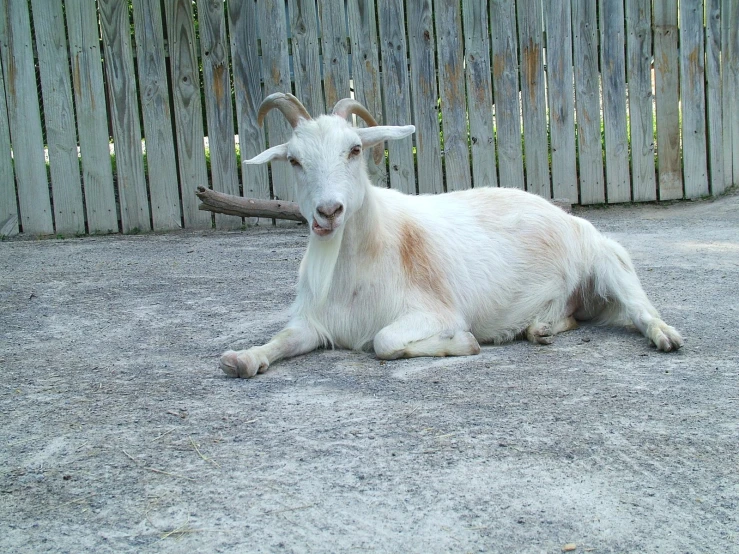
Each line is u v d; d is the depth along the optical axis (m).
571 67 5.43
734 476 1.88
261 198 5.34
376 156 3.42
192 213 5.34
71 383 2.74
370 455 2.03
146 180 5.44
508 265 3.40
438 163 5.44
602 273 3.47
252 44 5.24
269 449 2.10
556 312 3.47
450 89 5.38
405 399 2.46
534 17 5.36
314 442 2.13
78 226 5.25
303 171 2.87
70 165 5.21
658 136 5.58
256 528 1.70
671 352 2.97
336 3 5.25
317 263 3.02
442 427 2.21
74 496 1.87
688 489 1.82
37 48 5.10
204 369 2.90
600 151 5.53
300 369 2.87
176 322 3.56
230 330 3.45
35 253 4.73
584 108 5.48
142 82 5.20
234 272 4.26
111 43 5.14
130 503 1.82
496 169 5.51
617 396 2.44
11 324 3.56
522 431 2.16
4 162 5.15
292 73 5.39
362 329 3.13
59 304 3.80
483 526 1.68
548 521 1.69
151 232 5.30
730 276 3.98
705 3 5.51
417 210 3.41
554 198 5.43
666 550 1.58
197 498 1.84
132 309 3.73
